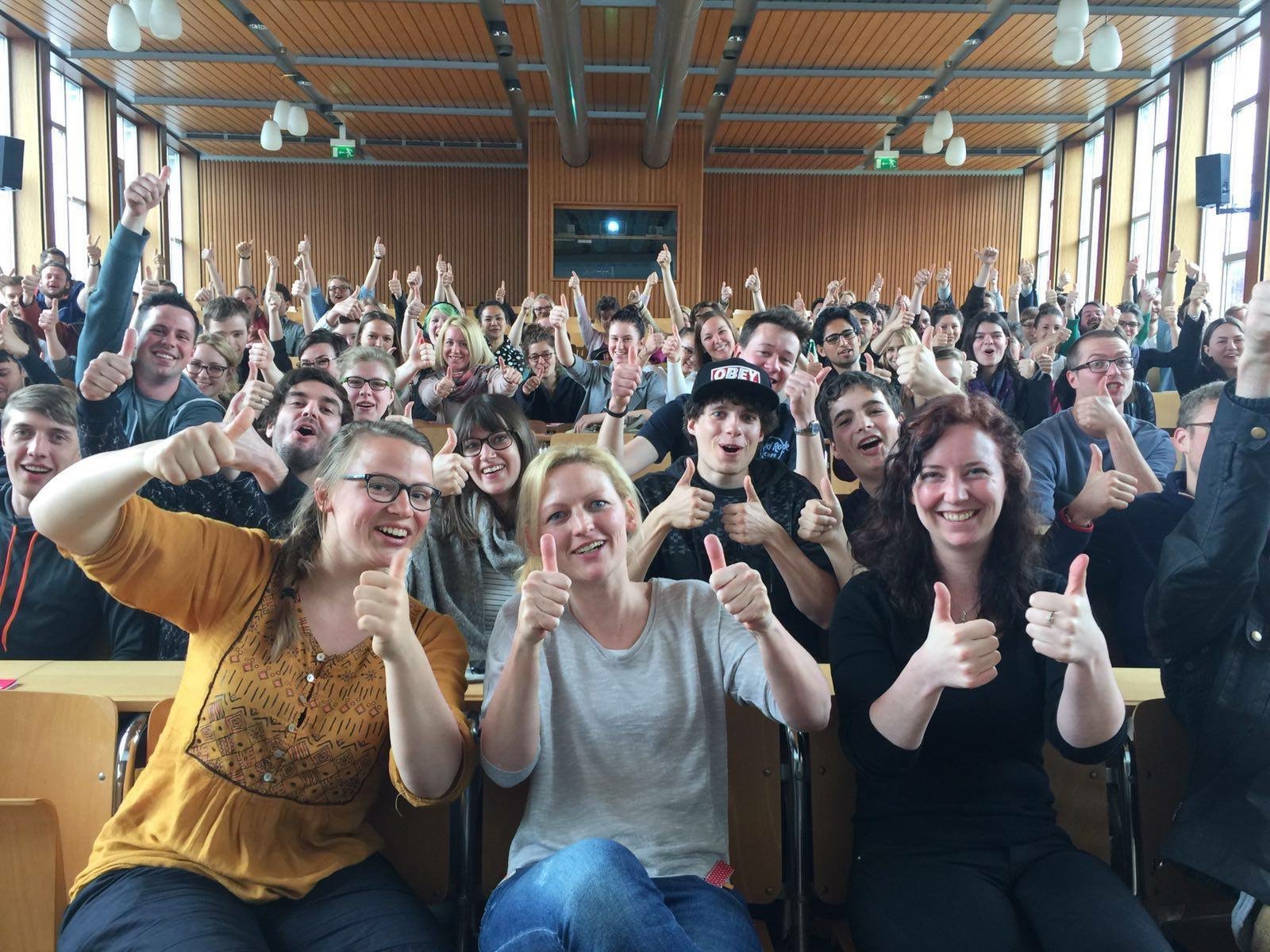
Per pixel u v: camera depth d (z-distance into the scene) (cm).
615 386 288
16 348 406
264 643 147
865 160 1452
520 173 1512
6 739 161
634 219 1268
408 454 150
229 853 140
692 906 137
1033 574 161
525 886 133
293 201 1497
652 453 294
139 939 128
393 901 144
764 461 247
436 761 136
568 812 148
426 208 1512
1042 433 285
